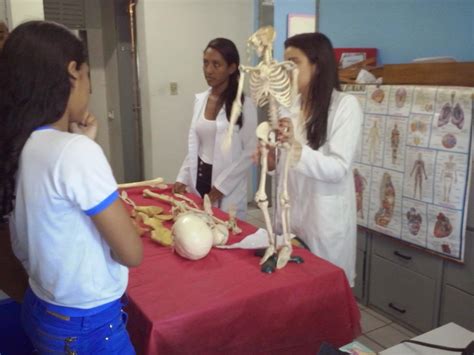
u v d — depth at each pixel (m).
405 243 2.49
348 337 1.49
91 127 1.14
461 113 2.13
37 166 0.91
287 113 1.84
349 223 1.94
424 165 2.33
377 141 2.57
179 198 2.27
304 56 1.75
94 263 0.98
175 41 4.11
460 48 2.51
